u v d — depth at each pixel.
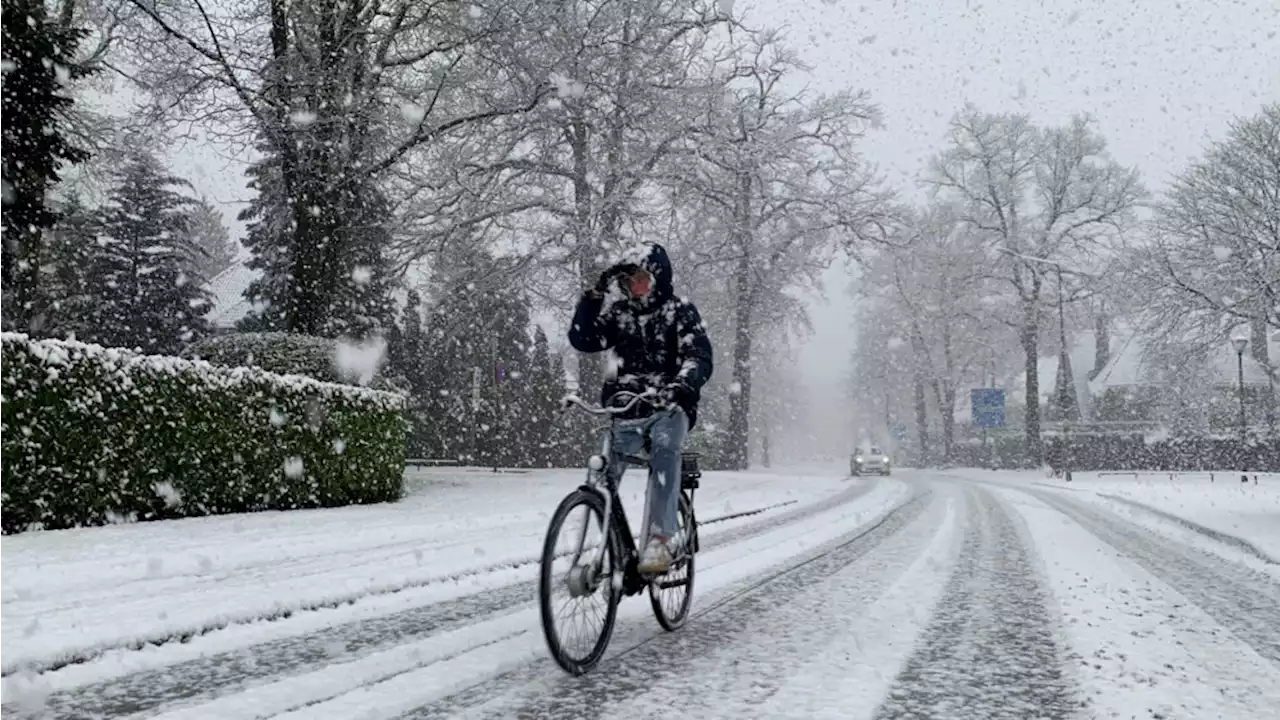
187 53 15.99
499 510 10.79
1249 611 5.06
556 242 21.44
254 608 4.36
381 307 26.70
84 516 7.51
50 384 7.16
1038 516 12.47
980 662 3.65
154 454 8.19
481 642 3.87
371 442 11.84
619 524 3.85
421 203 20.59
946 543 8.59
